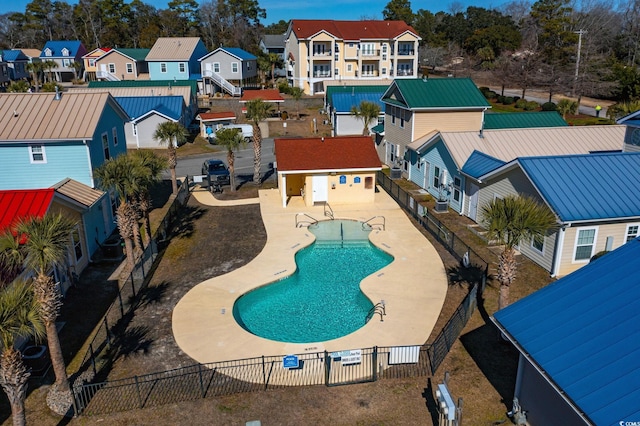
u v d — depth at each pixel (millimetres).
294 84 78938
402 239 25422
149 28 105312
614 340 10141
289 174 31219
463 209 28656
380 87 58219
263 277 21266
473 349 16031
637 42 83688
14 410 11656
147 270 22203
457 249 23391
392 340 16516
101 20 116438
